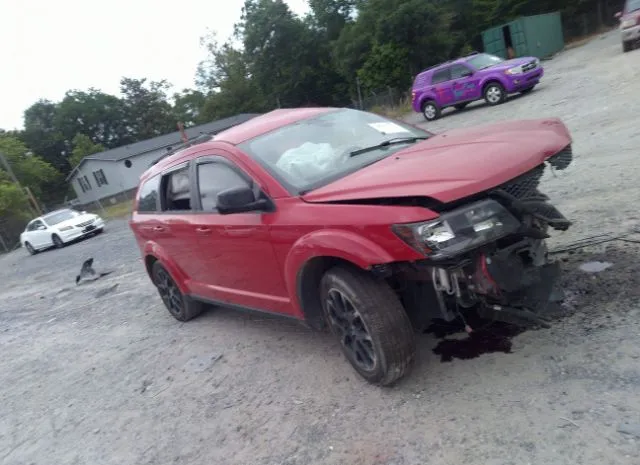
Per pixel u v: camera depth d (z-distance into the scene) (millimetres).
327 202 3482
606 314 3465
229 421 3859
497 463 2613
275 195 3885
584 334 3354
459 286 3287
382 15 34344
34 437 4633
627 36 18562
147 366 5410
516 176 3096
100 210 36812
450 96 18953
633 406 2676
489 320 3875
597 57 21578
